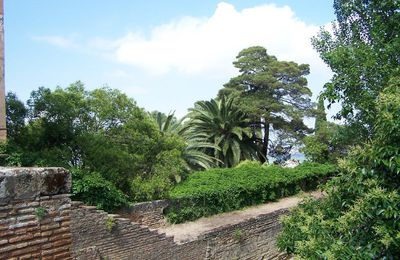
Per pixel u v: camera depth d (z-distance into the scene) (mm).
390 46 10383
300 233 7664
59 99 14578
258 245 16750
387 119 5688
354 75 10398
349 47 11727
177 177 17203
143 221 14312
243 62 35562
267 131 35562
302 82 35250
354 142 13250
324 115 34219
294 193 22312
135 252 12039
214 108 31156
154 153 16578
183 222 15945
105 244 11297
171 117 25234
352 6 12414
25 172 3852
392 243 5285
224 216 17078
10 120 13844
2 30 10984
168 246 13016
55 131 14133
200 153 24484
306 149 28562
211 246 14562
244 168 21656
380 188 5500
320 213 6801
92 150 14344
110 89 16203
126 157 15039
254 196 19406
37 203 3941
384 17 11125
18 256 3764
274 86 33719
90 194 12250
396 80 6926
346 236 5871
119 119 16156
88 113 15625
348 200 6512
